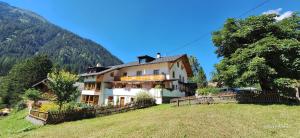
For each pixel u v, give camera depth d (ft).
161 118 63.05
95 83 171.01
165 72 139.33
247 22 86.89
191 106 89.51
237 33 84.74
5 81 242.58
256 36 84.89
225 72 81.05
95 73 172.96
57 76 89.25
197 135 42.37
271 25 80.23
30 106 126.72
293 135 41.22
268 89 80.84
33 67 246.68
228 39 89.15
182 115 65.92
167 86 134.41
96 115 89.66
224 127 48.08
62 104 94.02
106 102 160.04
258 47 74.18
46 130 64.34
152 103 115.55
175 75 145.48
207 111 70.79
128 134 46.21
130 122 61.93
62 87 87.51
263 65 69.56
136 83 145.69
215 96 89.30
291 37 79.51
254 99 79.51
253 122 52.19
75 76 94.58
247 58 76.48
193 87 163.94
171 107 96.22
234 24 91.20
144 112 87.40
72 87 90.17
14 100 211.41
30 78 236.02
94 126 61.82
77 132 55.31
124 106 100.94
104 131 52.29
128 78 153.07
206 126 49.24
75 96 92.94
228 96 86.17
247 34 84.12
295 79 77.51
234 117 58.65
